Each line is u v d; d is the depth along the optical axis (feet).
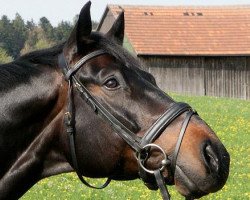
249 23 183.83
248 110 111.34
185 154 15.15
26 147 16.35
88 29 15.92
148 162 15.55
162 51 171.83
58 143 16.40
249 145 72.33
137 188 47.37
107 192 44.80
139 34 176.35
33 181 16.65
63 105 16.15
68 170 16.65
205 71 175.11
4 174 16.22
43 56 16.57
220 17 186.29
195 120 15.60
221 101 129.90
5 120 15.93
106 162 15.80
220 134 79.82
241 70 175.11
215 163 15.02
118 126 15.53
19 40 398.62
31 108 16.08
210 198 43.93
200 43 175.52
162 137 15.40
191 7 190.29
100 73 15.64
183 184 15.19
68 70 15.89
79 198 42.68
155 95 15.71
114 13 185.68
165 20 183.01
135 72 15.87
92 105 15.65
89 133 15.75
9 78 16.16
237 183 50.06
